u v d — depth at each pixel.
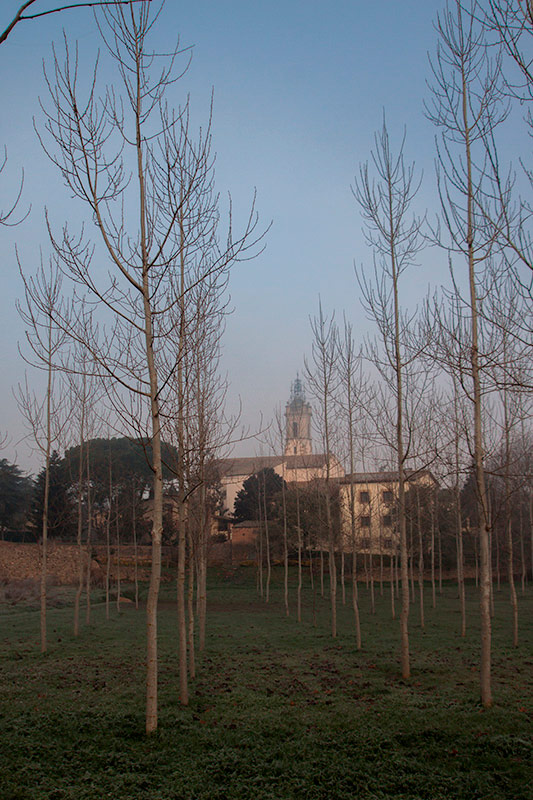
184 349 10.23
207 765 7.71
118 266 8.81
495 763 7.70
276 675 13.15
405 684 12.01
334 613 19.66
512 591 17.30
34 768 7.55
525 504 34.12
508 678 12.45
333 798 6.82
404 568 13.12
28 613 26.25
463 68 10.41
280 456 28.59
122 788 7.02
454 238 10.30
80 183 8.53
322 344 20.59
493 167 7.44
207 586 43.78
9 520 52.09
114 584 41.22
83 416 21.58
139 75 9.34
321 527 27.69
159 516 9.12
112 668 13.88
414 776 7.33
